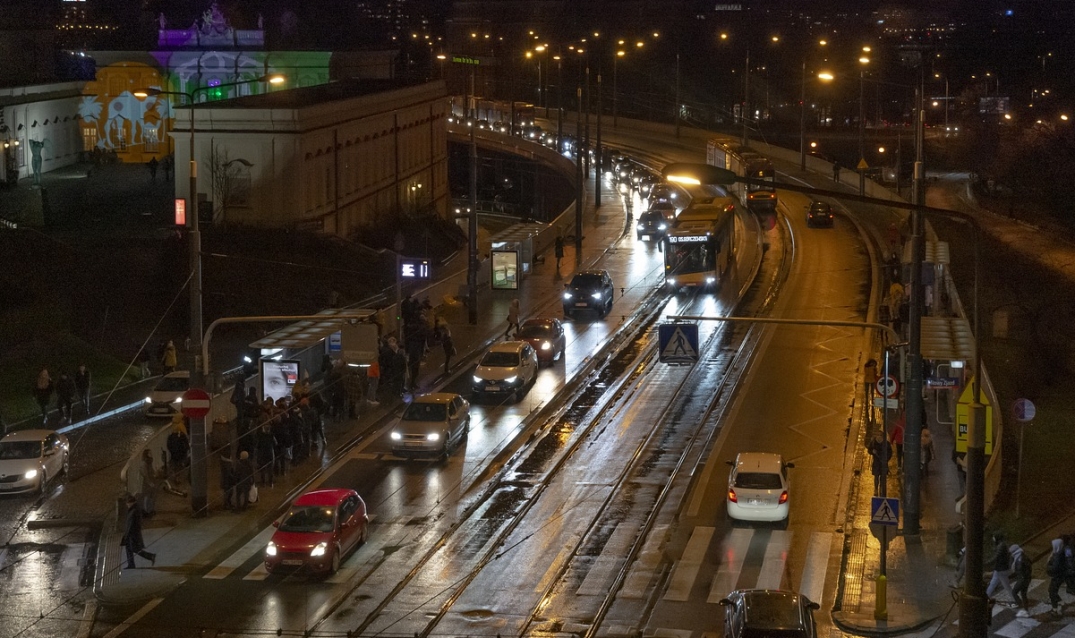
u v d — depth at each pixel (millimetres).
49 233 73875
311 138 78125
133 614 29047
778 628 24656
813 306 66688
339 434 45312
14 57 102562
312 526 32094
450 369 54500
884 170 116688
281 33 121750
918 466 35094
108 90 107250
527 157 132250
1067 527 35594
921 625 28609
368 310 54031
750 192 96250
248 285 68562
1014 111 125250
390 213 93500
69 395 46969
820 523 36312
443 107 108438
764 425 46438
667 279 70250
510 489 39312
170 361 53188
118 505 36031
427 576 31781
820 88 170125
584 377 53906
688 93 187375
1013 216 95562
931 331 47781
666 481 40125
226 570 32156
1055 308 65562
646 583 31297
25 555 33438
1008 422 47438
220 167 76812
